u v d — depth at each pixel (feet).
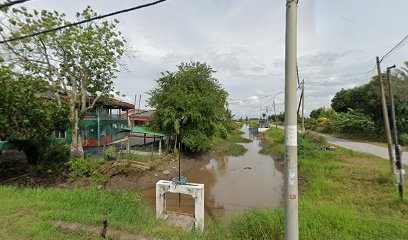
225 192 41.11
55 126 47.96
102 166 44.32
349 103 120.16
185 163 61.16
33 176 40.88
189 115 62.54
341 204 27.17
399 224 18.99
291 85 10.33
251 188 43.39
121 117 105.81
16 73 39.11
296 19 10.30
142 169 46.52
